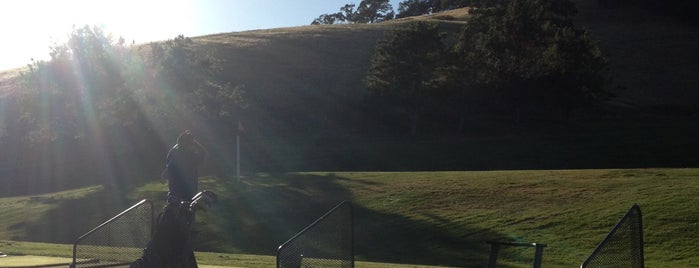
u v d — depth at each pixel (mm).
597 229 25547
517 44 69125
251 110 71000
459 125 68875
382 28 107750
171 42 52375
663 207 26719
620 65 93875
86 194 42031
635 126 68250
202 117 49312
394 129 69500
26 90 47375
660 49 99875
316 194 35438
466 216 29156
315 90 79125
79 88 44812
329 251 9547
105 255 10570
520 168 51719
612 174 33906
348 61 89750
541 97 67250
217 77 74312
